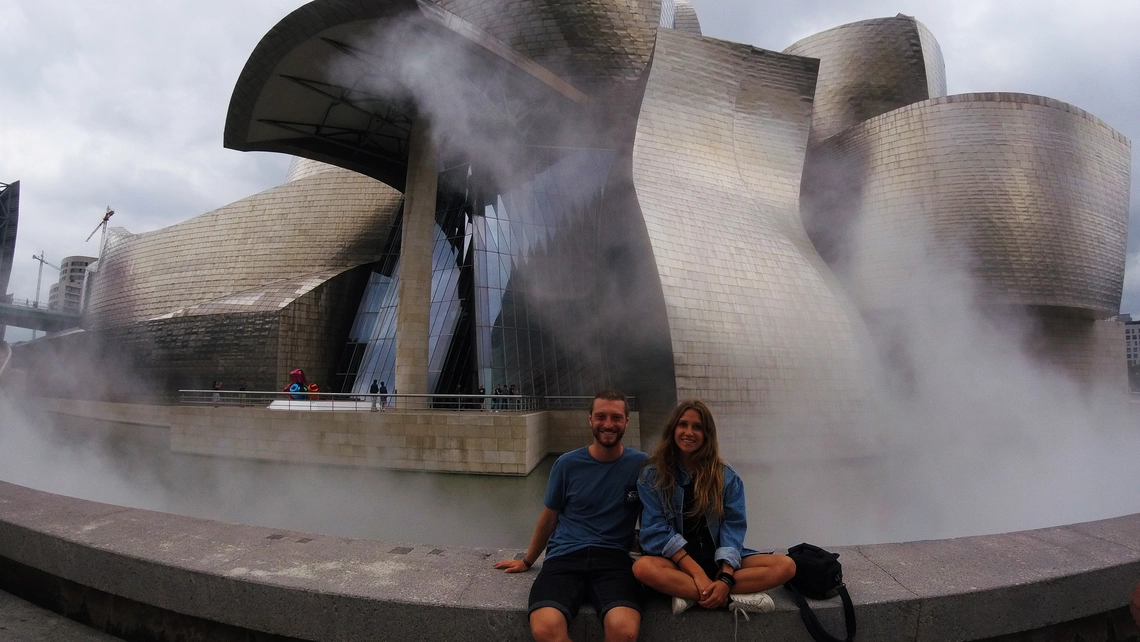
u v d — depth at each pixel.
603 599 2.85
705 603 2.86
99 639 3.59
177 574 3.37
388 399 21.48
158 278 30.00
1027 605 3.18
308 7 15.26
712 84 20.53
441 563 3.50
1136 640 3.47
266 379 23.61
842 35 27.97
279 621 3.13
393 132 22.17
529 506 11.57
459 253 22.03
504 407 19.22
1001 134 21.70
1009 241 21.17
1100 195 22.55
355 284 26.14
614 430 3.24
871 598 3.02
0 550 4.18
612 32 22.02
